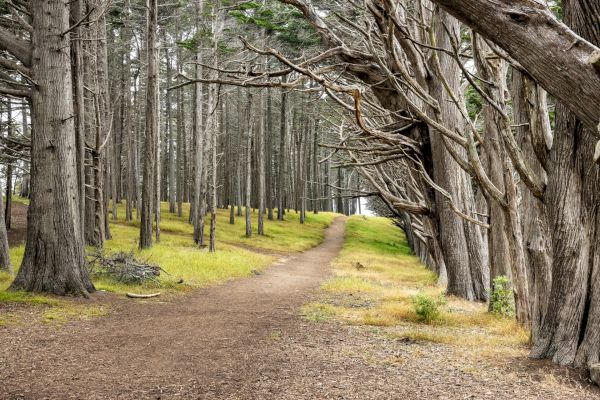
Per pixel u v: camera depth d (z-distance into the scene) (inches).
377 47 425.1
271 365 238.8
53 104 441.4
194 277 647.1
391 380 209.9
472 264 553.3
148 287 536.4
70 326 321.7
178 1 1163.9
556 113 225.0
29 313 346.0
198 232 1093.8
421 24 252.2
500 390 193.2
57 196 436.1
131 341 291.1
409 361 246.5
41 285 423.8
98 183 767.1
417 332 335.9
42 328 306.3
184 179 2133.4
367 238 1760.6
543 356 239.0
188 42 981.2
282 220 1926.7
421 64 415.8
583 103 90.5
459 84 495.2
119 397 186.4
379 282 768.9
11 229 1090.1
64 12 454.6
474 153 280.5
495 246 462.3
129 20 1153.4
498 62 249.0
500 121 239.5
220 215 1865.2
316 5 487.2
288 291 603.2
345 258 1186.6
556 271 233.3
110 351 263.7
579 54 89.0
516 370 224.4
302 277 795.4
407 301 510.9
